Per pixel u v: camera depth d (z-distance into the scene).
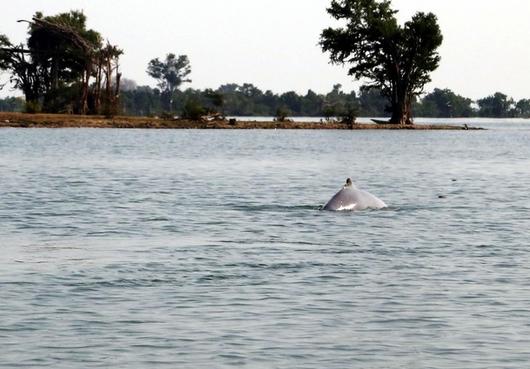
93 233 71.50
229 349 40.34
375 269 56.56
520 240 68.19
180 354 39.72
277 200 96.19
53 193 102.19
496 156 193.62
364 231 72.12
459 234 71.00
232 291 50.47
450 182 123.12
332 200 85.56
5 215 82.06
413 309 46.84
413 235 70.25
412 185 118.19
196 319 44.84
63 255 61.25
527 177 132.62
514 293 50.25
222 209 87.38
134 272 55.31
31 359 39.00
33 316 45.16
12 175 127.81
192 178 126.12
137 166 149.88
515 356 39.62
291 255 61.31
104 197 98.25
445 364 38.72
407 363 38.84
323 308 46.97
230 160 168.62
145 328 43.31
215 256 60.88
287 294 49.84
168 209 87.38
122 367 38.12
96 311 46.19
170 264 57.91
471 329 43.41
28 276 54.12
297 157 181.38
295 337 42.09
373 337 42.19
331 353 39.97
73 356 39.38
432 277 54.25
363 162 167.75
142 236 69.94
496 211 86.62
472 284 52.41
